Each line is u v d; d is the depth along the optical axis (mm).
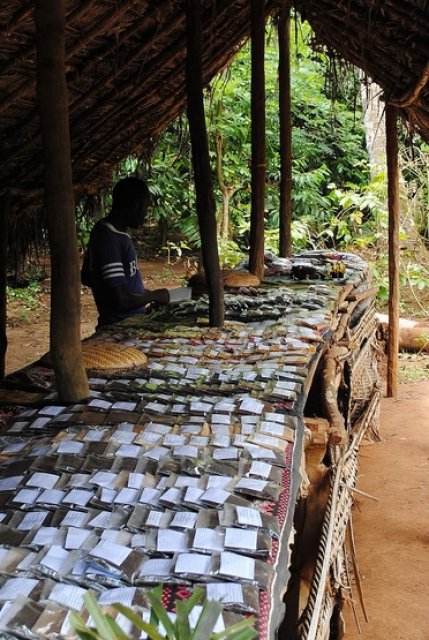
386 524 3709
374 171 9602
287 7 5207
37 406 2277
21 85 3793
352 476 3141
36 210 5105
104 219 3766
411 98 4410
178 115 5594
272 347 2869
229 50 5484
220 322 3367
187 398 2281
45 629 1077
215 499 1500
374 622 2871
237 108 9344
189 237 11555
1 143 4281
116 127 5047
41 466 1686
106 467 1693
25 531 1391
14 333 8211
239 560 1277
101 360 2578
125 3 3713
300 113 11227
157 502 1500
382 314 8242
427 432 5105
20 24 3266
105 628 928
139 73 4492
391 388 6004
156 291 3857
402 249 8930
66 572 1246
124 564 1250
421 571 3258
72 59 4074
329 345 3180
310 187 10336
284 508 1567
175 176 10320
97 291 3773
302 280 4805
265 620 1157
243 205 9953
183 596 1197
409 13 3621
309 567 2441
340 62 5219
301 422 2119
